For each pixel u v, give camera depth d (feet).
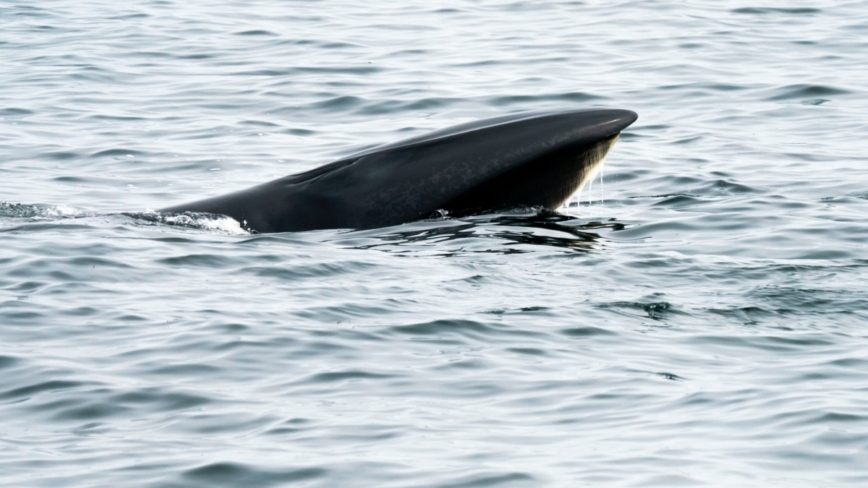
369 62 286.66
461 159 146.61
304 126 233.14
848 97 243.81
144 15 361.71
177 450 81.97
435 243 138.62
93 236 142.41
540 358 101.40
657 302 117.60
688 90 251.80
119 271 127.85
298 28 334.44
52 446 83.10
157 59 297.94
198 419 88.02
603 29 321.73
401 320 111.04
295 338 105.91
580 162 147.64
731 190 175.42
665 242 143.74
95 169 201.16
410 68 278.87
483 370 98.43
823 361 99.96
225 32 331.36
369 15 354.74
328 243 139.64
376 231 144.05
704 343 105.50
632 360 100.83
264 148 216.33
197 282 124.57
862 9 342.03
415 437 83.82
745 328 109.81
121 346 104.06
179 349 103.04
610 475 76.54
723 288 122.93
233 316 112.06
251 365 99.45
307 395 92.79
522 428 85.61
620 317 112.88
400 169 148.25
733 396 91.40
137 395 92.89
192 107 249.34
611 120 146.72
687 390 93.09
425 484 75.72
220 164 205.05
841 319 112.57
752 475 76.33
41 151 213.05
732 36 307.37
